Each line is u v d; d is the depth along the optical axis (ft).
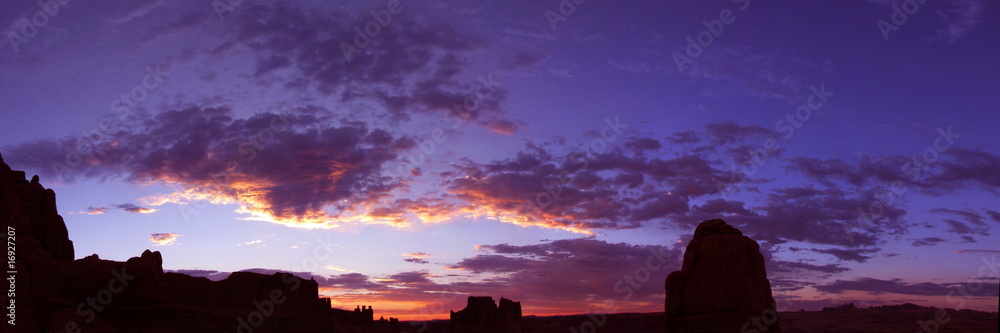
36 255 233.76
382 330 512.22
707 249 252.42
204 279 354.74
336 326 462.60
